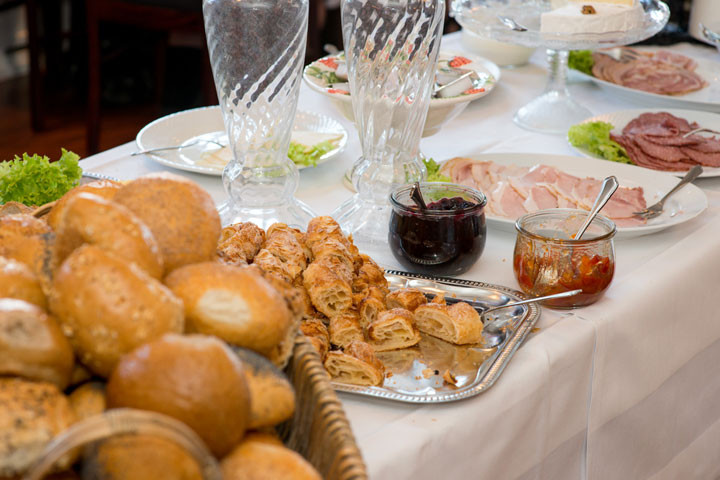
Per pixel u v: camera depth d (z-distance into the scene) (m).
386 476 0.71
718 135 1.56
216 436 0.50
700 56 2.10
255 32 1.06
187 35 3.36
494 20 1.77
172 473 0.45
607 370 0.99
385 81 1.13
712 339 1.21
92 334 0.52
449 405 0.79
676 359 1.13
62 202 0.74
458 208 1.03
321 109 1.74
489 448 0.82
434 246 1.01
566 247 0.95
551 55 1.72
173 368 0.49
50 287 0.59
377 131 1.17
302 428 0.62
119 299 0.52
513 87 1.91
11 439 0.47
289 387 0.59
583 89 1.91
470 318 0.88
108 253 0.54
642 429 1.10
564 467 0.97
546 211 1.03
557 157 1.40
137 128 3.78
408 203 1.04
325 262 0.93
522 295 0.99
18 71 4.53
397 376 0.82
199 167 1.33
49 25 4.21
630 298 1.02
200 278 0.59
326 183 1.37
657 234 1.19
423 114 1.17
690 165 1.41
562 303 0.98
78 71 4.25
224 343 0.53
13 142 3.62
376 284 0.97
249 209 1.16
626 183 1.33
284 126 1.14
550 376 0.88
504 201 1.21
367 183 1.18
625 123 1.62
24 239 0.63
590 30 1.60
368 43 1.11
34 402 0.49
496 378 0.82
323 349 0.83
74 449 0.47
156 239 0.62
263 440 0.55
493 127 1.66
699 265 1.12
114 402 0.50
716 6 2.12
